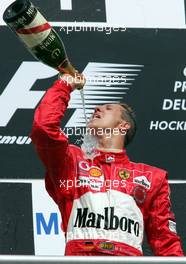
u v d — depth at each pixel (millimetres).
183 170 13234
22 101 13383
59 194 11016
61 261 8367
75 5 13820
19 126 13273
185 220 13094
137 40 13750
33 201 12977
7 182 13023
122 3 13875
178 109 13469
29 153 13188
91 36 13703
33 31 10406
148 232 11250
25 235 12805
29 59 13547
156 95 13523
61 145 10797
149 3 13906
